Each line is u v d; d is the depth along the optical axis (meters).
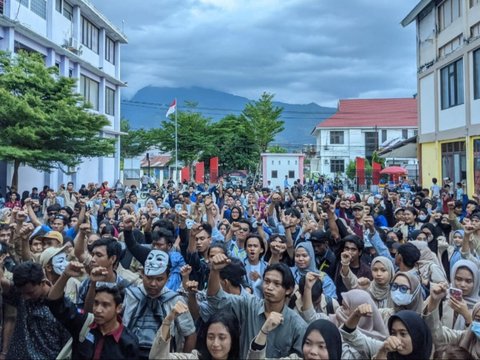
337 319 4.01
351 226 8.79
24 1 22.08
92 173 30.64
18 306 3.95
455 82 23.05
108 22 31.16
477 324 3.78
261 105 47.72
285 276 3.85
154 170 56.06
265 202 12.83
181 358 3.48
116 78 33.91
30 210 7.86
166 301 3.91
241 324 3.96
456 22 22.81
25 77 17.45
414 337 3.36
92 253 4.50
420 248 6.05
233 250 6.65
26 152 16.62
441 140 24.56
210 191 18.16
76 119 17.70
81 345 3.52
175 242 6.38
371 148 52.12
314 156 57.91
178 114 44.88
